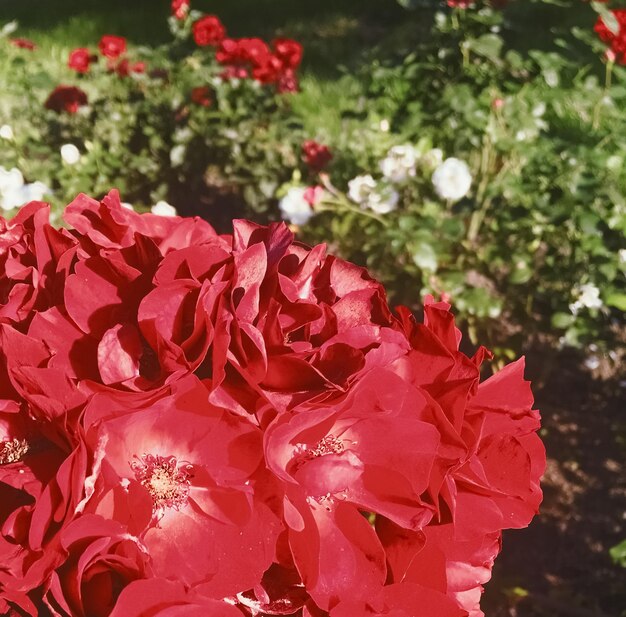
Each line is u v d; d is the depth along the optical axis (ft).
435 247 11.41
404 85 15.56
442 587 2.95
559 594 9.84
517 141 13.23
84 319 3.03
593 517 10.80
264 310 2.95
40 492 2.67
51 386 2.70
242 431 2.79
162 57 19.31
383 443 2.93
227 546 2.75
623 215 11.99
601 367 12.81
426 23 18.69
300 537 2.80
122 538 2.60
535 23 21.68
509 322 12.91
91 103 18.34
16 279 3.38
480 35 15.11
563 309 12.15
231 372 2.89
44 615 2.89
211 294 2.79
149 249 3.23
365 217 12.64
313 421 2.75
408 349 3.02
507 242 12.62
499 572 10.07
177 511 2.79
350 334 2.94
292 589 2.98
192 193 17.04
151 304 2.84
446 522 2.97
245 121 16.97
